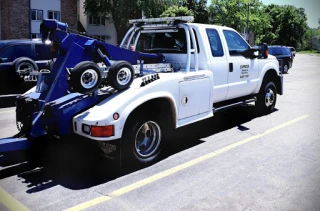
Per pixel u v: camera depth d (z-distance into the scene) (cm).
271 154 512
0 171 454
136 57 526
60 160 491
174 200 369
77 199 373
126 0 3397
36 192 391
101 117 404
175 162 481
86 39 461
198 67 568
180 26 566
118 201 368
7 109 908
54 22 458
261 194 380
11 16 2819
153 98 452
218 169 454
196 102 533
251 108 850
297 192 385
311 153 516
